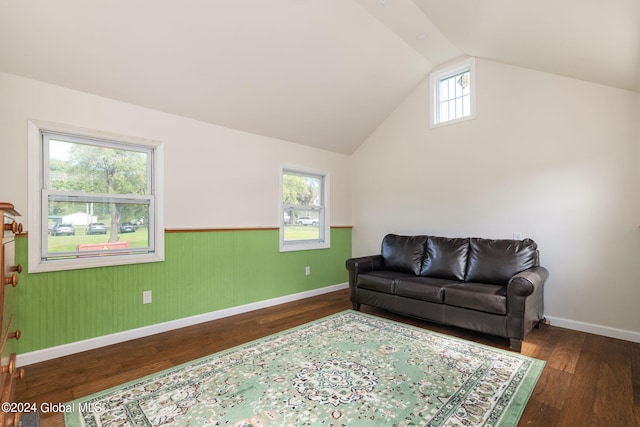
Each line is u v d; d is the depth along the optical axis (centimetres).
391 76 402
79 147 270
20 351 235
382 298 350
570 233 313
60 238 259
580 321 308
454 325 295
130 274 288
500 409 178
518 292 258
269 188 404
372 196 496
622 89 285
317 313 366
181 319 320
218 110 336
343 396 192
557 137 321
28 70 237
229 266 359
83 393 197
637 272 279
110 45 244
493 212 366
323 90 373
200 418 171
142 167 305
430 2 254
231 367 229
